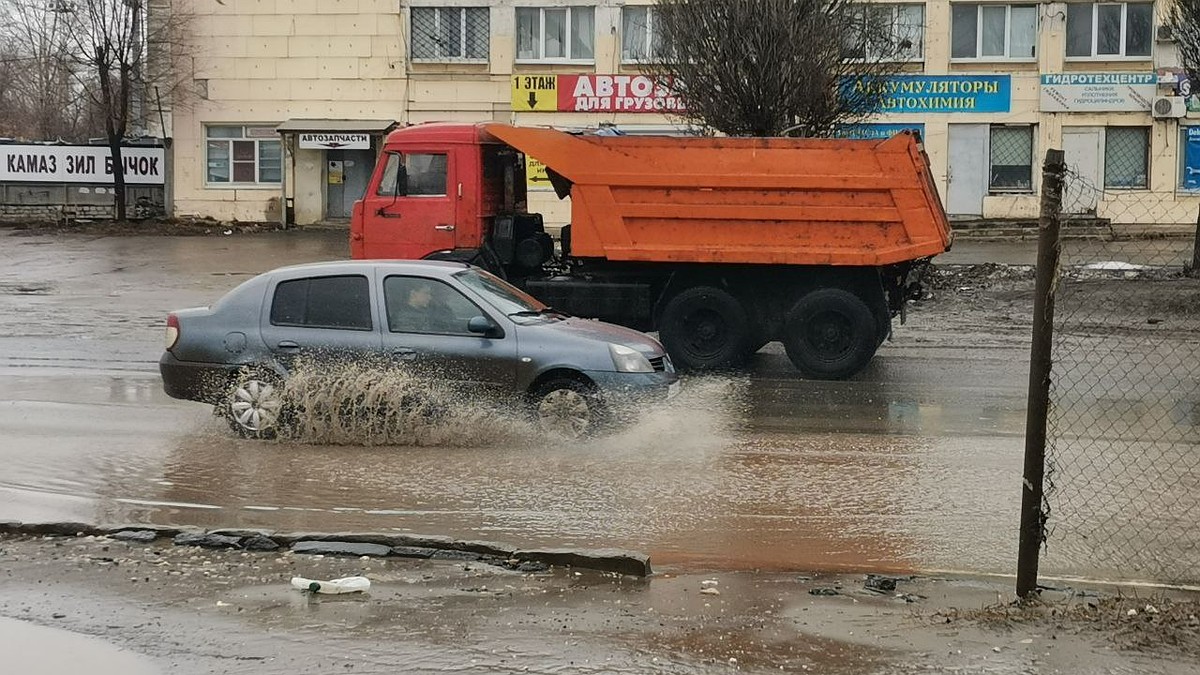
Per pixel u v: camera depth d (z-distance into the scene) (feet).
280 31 120.57
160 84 122.01
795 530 24.82
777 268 48.49
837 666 16.63
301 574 20.97
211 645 17.53
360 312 34.17
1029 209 114.21
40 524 23.61
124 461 30.96
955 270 82.43
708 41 71.67
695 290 48.57
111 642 17.69
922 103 114.52
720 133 74.95
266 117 121.80
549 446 33.01
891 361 52.85
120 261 93.04
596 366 33.30
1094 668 16.46
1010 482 29.07
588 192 48.19
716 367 48.70
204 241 109.09
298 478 29.14
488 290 35.22
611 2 116.16
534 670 16.53
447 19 118.62
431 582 20.58
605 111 117.19
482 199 50.52
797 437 34.86
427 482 28.81
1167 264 75.61
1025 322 64.75
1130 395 43.01
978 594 20.29
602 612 19.01
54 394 41.91
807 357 47.80
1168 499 27.35
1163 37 102.53
